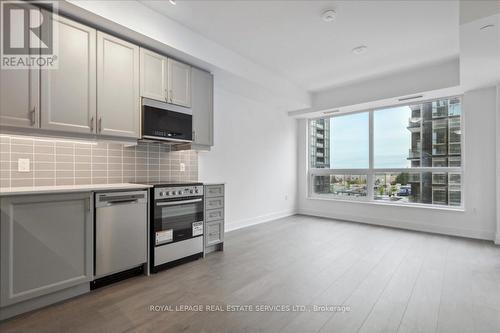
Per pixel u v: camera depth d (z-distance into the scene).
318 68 4.01
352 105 4.82
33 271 1.80
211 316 1.78
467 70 3.18
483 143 3.81
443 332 1.61
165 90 2.81
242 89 4.11
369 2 2.42
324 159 5.71
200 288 2.21
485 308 1.89
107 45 2.35
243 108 4.63
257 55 3.56
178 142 3.02
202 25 2.81
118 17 2.25
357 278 2.41
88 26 2.25
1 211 1.67
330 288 2.21
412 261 2.86
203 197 3.06
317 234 4.05
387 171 4.86
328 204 5.47
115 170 2.79
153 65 2.70
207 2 2.41
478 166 3.85
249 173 4.75
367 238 3.82
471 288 2.21
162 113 2.76
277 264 2.78
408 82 4.15
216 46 3.18
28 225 1.78
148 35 2.47
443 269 2.63
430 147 4.42
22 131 1.93
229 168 4.36
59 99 2.08
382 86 4.42
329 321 1.72
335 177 5.54
